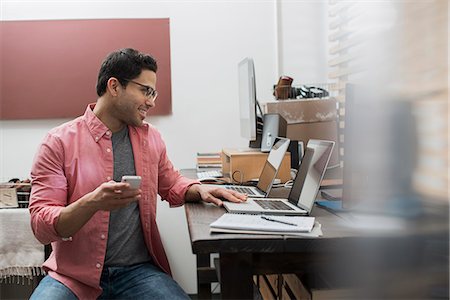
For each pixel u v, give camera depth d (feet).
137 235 5.25
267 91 9.58
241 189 5.93
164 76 9.36
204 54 9.46
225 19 9.48
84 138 5.09
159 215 9.33
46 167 4.84
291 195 5.08
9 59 9.03
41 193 4.72
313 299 3.70
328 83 9.14
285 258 3.72
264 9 9.52
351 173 3.60
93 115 5.20
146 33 9.29
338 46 7.71
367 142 1.92
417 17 1.51
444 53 1.44
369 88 1.80
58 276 4.80
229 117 9.55
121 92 5.06
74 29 9.12
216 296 8.63
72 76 9.15
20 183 7.60
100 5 9.20
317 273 3.66
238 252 3.47
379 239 1.83
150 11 9.32
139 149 5.37
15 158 9.16
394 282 1.73
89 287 4.83
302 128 7.51
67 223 4.33
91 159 5.04
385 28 1.65
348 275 2.20
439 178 1.50
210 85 9.50
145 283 4.81
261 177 6.14
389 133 1.72
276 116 6.92
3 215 7.11
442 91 1.45
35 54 9.07
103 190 4.19
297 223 3.76
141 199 5.26
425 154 1.55
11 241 7.13
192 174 7.81
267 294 5.90
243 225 3.66
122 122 5.33
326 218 4.13
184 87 9.45
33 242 7.14
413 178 1.61
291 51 9.55
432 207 1.56
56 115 9.16
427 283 1.59
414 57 1.53
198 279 7.74
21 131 9.14
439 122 1.47
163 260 5.44
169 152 9.47
